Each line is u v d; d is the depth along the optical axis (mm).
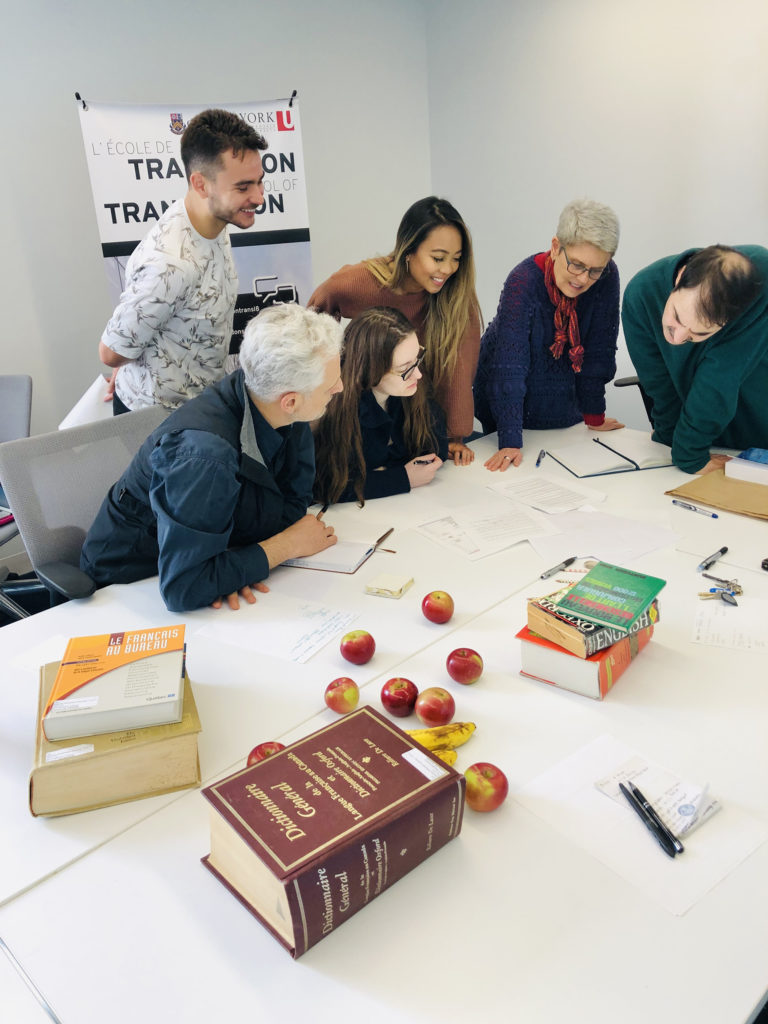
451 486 2154
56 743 1036
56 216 3326
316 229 4047
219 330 2346
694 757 1091
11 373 3391
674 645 1356
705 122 3236
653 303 2068
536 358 2412
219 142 2037
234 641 1440
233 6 3500
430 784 911
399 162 4238
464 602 1544
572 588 1319
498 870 922
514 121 3881
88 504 1906
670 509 1920
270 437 1677
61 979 816
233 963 826
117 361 2262
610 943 826
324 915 827
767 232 3205
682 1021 746
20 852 982
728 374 1933
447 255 2148
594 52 3473
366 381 1976
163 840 995
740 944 819
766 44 2980
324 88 3863
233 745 1157
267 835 837
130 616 1570
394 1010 770
